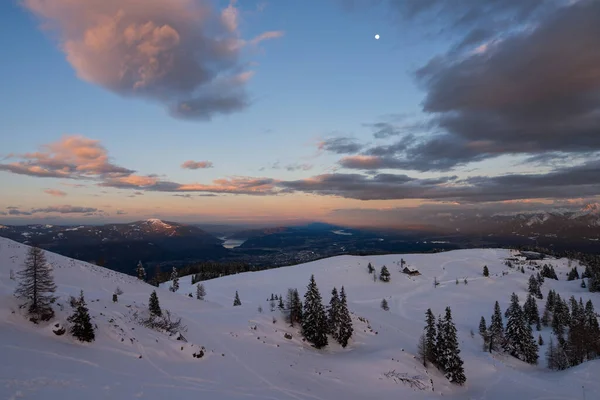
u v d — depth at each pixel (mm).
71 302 38000
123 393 24344
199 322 53188
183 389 28453
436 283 174375
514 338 80062
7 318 30109
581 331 79188
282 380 37719
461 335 95250
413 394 44250
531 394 51406
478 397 51438
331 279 166250
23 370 23141
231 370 37125
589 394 50750
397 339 69188
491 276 196625
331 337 62031
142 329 39812
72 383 23594
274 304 78375
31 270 32406
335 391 38688
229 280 157250
